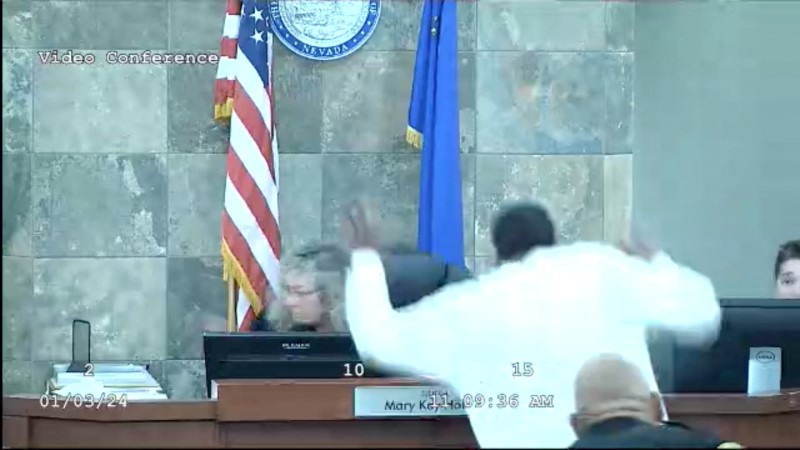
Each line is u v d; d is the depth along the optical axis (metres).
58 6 8.73
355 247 6.53
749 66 8.98
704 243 8.95
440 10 8.71
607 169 9.14
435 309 5.43
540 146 9.12
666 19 9.12
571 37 9.13
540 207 5.71
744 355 5.43
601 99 9.16
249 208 8.27
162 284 8.89
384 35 9.02
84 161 8.80
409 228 8.92
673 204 9.05
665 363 5.38
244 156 8.30
